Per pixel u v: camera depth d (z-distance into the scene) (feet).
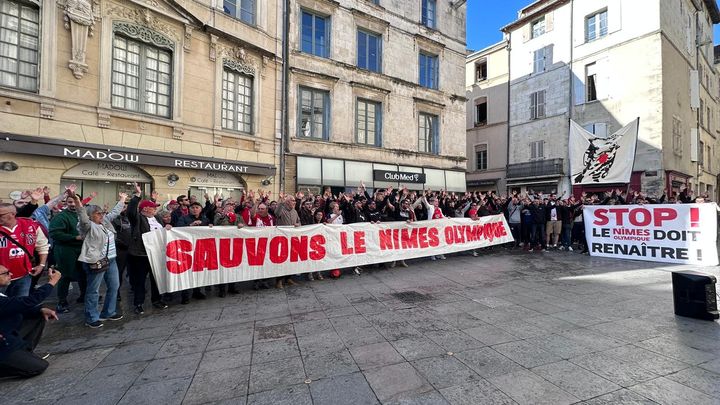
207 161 35.53
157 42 32.35
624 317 15.26
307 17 47.60
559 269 25.99
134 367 11.15
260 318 15.72
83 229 14.80
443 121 62.90
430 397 9.16
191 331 14.28
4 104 24.32
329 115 48.91
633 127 32.30
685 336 13.07
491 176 86.63
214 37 36.37
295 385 9.86
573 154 36.22
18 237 13.87
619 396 9.13
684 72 66.23
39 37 25.88
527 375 10.25
